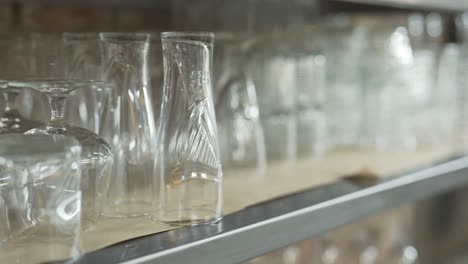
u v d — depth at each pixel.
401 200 1.05
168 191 0.77
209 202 0.78
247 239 0.78
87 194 0.73
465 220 1.95
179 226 0.76
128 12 1.20
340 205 0.92
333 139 1.30
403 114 1.30
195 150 0.77
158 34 0.88
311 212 0.87
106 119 0.79
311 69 1.19
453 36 1.58
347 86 1.30
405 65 1.30
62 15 1.11
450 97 1.43
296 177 1.03
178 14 1.20
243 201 0.88
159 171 0.77
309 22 1.32
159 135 0.77
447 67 1.42
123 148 0.79
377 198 0.99
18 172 0.67
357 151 1.27
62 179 0.67
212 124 0.78
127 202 0.80
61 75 0.81
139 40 0.79
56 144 0.67
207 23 1.19
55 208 0.67
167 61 0.77
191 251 0.72
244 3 1.21
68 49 0.81
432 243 1.86
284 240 0.83
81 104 0.80
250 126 1.04
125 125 0.79
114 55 0.79
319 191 0.95
